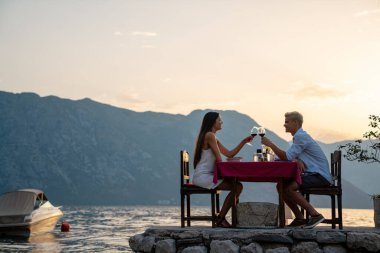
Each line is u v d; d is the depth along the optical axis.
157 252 7.76
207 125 8.38
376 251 7.14
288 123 8.20
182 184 8.34
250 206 8.09
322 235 7.35
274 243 7.46
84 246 34.84
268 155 8.32
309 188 7.84
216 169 7.98
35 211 33.22
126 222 93.00
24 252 27.67
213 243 7.52
